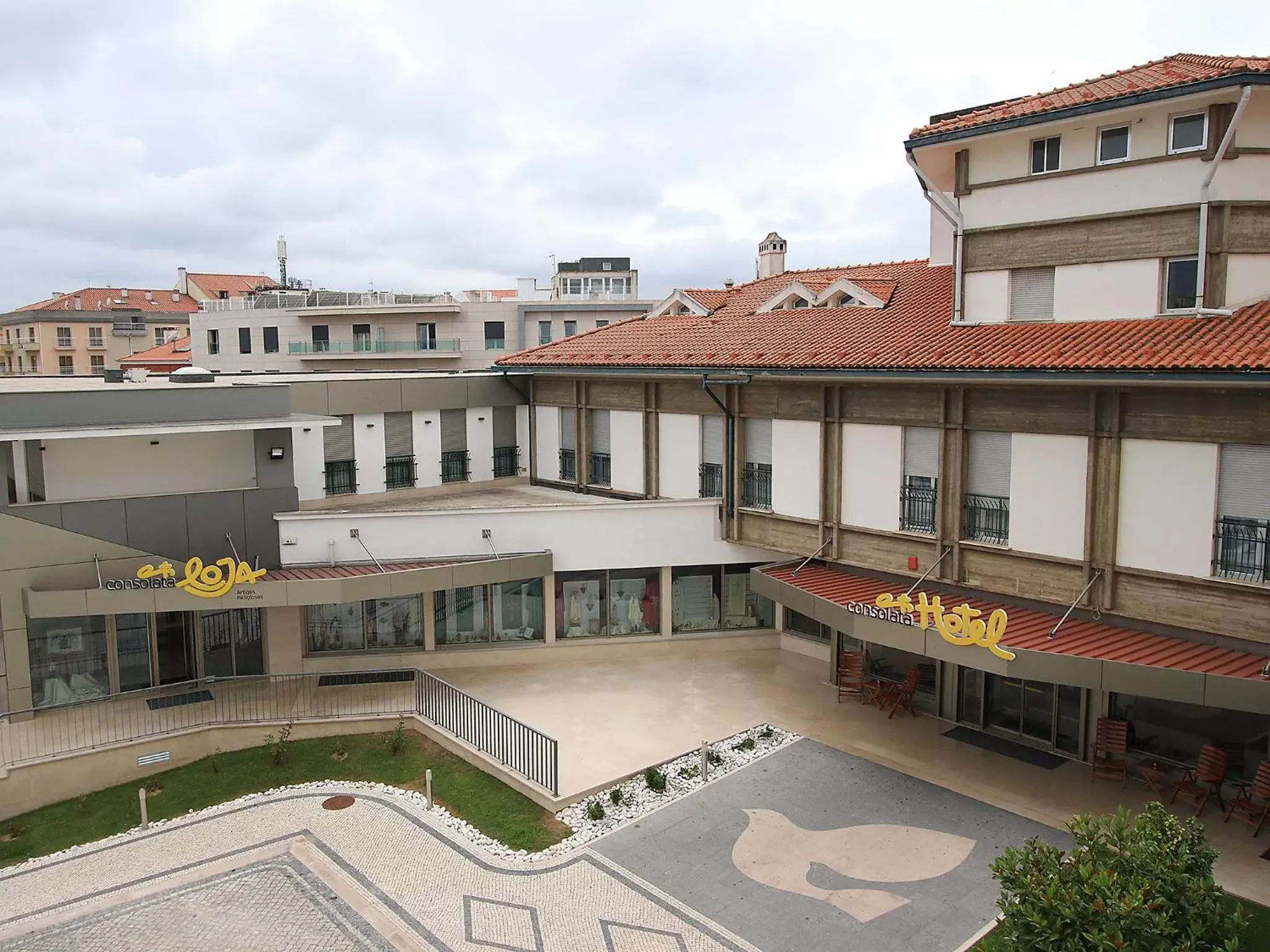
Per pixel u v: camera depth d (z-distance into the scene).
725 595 25.50
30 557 20.23
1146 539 16.34
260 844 16.12
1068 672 15.25
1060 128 18.22
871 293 24.30
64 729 19.78
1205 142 16.59
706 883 14.48
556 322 61.84
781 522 22.94
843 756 18.83
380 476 27.97
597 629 25.03
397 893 14.45
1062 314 18.78
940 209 20.25
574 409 28.86
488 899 14.19
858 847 15.41
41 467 20.88
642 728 20.16
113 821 17.36
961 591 19.28
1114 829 11.20
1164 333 16.41
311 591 20.72
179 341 75.25
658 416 26.05
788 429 22.41
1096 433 16.73
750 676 23.45
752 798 17.09
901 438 19.97
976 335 19.36
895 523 20.28
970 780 17.72
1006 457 18.31
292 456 23.34
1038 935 10.29
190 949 13.30
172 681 22.53
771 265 35.16
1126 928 9.98
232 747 20.14
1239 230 16.55
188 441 22.52
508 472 30.84
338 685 22.73
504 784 18.00
